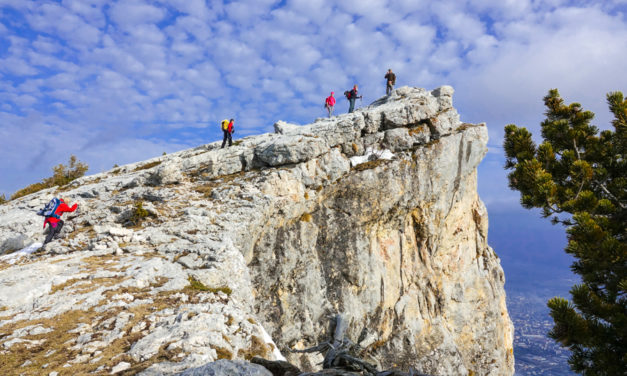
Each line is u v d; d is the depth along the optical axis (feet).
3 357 25.20
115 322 30.94
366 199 89.25
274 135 110.93
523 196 50.06
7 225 66.64
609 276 40.91
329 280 83.46
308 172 85.71
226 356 27.94
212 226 60.70
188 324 30.40
